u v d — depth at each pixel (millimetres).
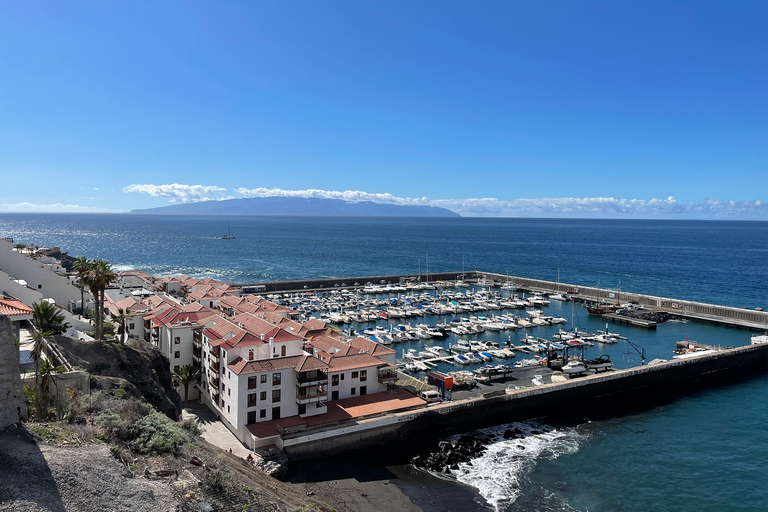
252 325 85562
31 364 52219
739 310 157000
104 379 55031
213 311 96812
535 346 128875
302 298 188625
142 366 66688
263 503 40625
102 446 35844
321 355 84688
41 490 27641
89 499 28766
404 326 146500
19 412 35062
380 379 85875
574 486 65938
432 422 80312
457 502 61469
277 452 65500
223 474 41875
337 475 66438
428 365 114750
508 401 87750
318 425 71438
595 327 156375
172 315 89000
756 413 92125
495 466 71062
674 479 68188
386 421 75500
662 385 106375
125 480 32531
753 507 62000
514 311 179875
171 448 41562
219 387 74812
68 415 39438
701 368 111750
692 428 85312
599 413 92188
